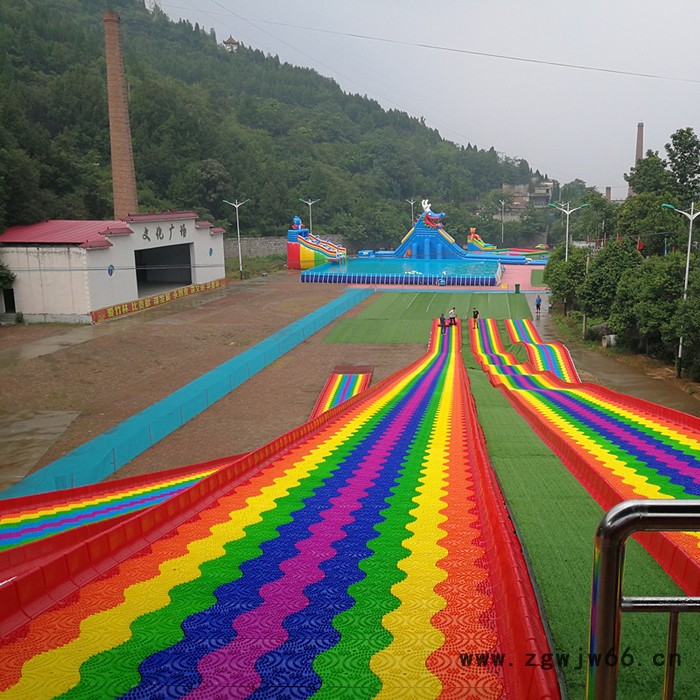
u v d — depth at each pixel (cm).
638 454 1551
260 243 12238
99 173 10212
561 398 2867
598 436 1852
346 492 1233
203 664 562
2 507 1681
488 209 18325
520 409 2577
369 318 6222
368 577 748
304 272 9475
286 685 524
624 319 4256
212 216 11675
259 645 591
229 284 8662
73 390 3681
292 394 3641
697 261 3981
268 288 8225
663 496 1118
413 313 6500
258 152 14762
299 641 597
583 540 859
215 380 3766
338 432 2169
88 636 627
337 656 565
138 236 6562
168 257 8350
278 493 1244
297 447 1888
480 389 3359
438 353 4781
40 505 1706
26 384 3788
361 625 621
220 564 816
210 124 13838
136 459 2623
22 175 6675
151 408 3197
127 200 7525
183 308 6656
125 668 564
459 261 11500
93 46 14875
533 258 12762
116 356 4484
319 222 14000
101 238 5981
